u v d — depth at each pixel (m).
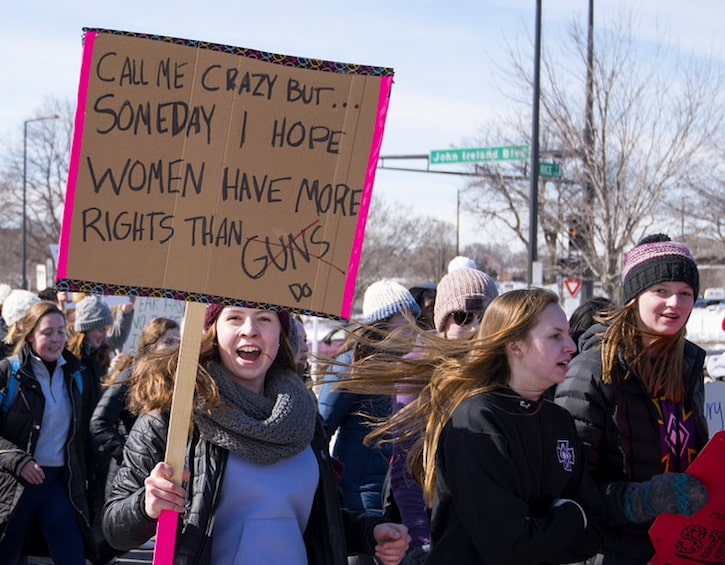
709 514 7.00
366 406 9.51
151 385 6.39
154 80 6.04
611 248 43.66
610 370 7.46
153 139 6.02
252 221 6.07
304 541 6.65
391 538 6.79
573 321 11.10
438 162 40.00
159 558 5.64
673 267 7.41
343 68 6.22
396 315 9.88
